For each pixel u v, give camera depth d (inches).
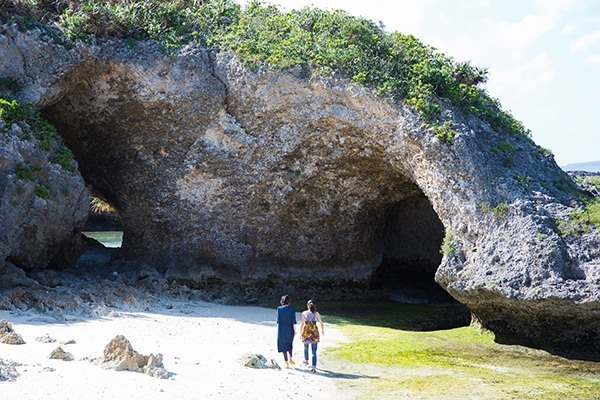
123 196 986.7
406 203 1077.8
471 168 762.8
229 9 997.2
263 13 983.6
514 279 679.7
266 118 896.9
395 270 1101.7
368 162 919.0
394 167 890.1
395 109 829.8
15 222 762.2
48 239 807.7
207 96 896.9
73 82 901.8
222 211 955.3
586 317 652.7
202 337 614.5
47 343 506.0
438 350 652.1
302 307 906.1
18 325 569.9
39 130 811.4
